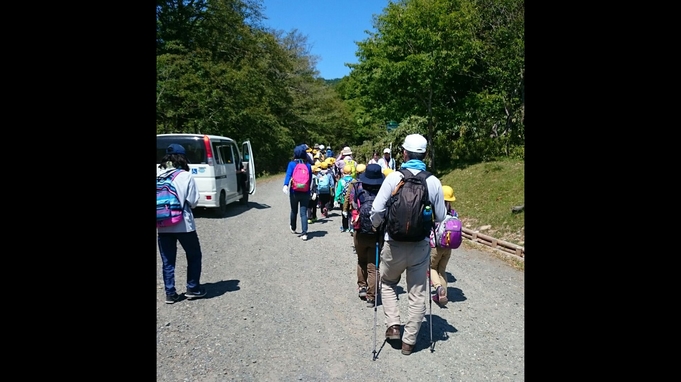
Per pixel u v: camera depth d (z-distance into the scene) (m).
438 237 5.06
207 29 26.52
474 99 17.30
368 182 5.44
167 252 5.61
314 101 44.88
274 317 5.25
